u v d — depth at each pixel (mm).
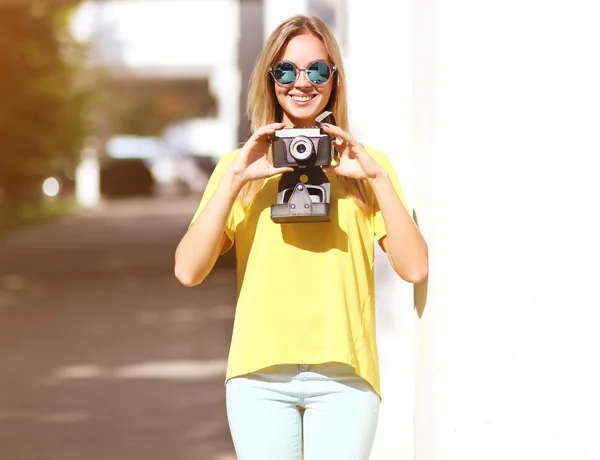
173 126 82938
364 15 5930
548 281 4160
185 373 11820
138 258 26281
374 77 5926
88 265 24734
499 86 4160
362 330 4164
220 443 8664
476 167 4176
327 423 4098
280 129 4156
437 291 4223
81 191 55094
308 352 4094
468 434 4207
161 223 39469
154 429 9156
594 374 4160
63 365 12352
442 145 4184
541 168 4152
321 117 4230
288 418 4125
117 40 59156
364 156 4094
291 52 4305
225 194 4102
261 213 4199
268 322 4113
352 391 4102
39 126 38312
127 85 68312
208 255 4121
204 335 14648
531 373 4176
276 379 4109
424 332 4426
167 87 81250
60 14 38781
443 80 4180
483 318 4184
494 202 4172
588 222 4145
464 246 4184
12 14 36062
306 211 4055
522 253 4164
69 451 8391
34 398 10477
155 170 67625
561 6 4137
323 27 4316
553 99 4148
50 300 18656
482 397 4195
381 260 5852
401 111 5914
